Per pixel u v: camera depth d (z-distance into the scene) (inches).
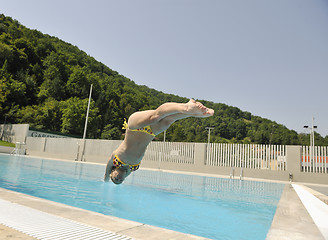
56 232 63.1
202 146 642.8
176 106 91.4
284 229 83.4
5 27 2315.5
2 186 201.5
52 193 185.3
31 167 405.1
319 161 528.4
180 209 155.3
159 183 312.8
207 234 102.5
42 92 2044.8
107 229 68.4
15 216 74.5
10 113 1558.8
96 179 303.7
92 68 3508.9
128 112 2851.9
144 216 130.8
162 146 711.7
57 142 932.6
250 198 223.3
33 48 2396.7
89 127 1996.8
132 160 127.3
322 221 98.5
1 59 1948.8
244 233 105.7
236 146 613.9
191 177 462.0
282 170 549.0
